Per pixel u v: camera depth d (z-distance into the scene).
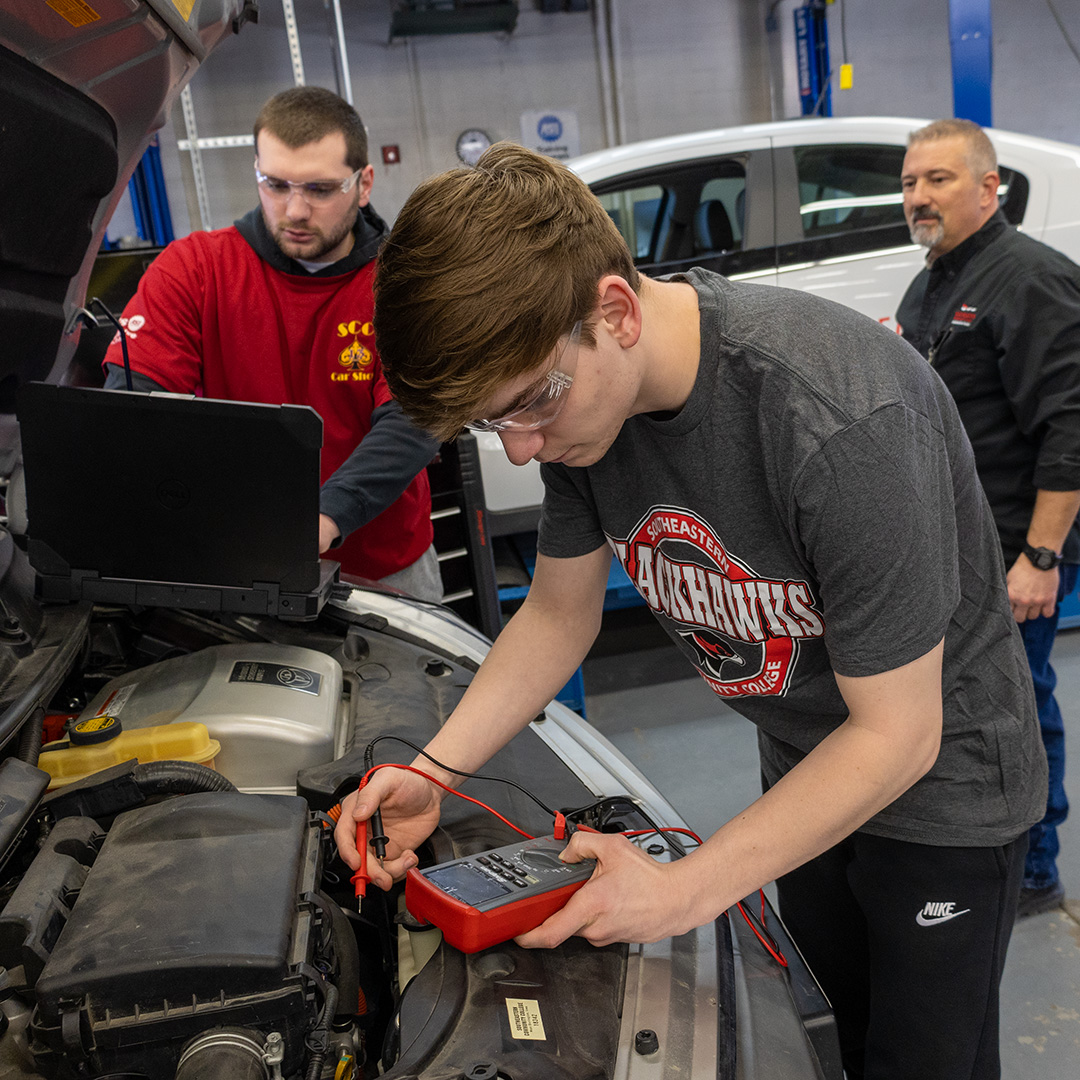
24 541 1.42
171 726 1.06
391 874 0.90
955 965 1.04
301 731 1.11
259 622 1.46
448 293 0.62
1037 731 1.04
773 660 0.96
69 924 0.73
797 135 3.58
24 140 0.92
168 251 1.88
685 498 0.88
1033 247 1.98
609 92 6.16
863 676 0.76
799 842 0.77
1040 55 6.40
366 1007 0.92
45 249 1.09
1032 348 1.90
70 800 0.95
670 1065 0.71
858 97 6.32
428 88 5.95
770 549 0.86
